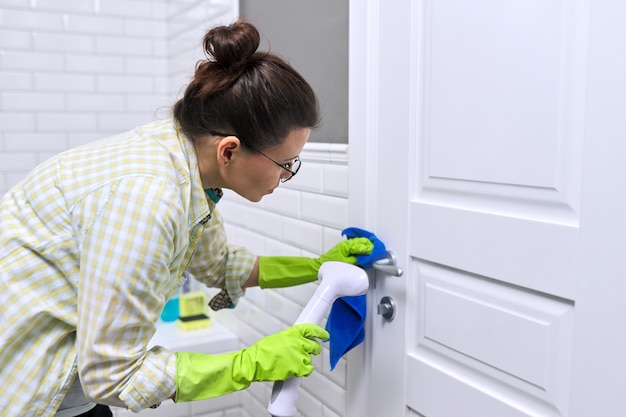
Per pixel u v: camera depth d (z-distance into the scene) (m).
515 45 1.02
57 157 1.08
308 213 1.62
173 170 1.00
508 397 1.10
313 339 1.14
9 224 1.05
